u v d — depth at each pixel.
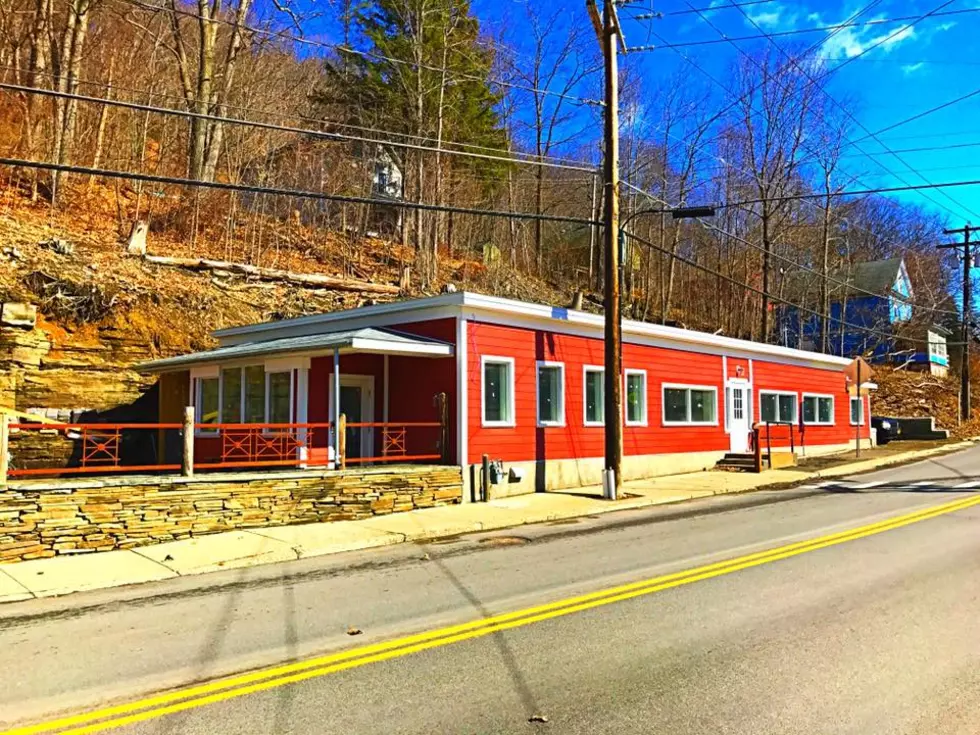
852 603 6.96
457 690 4.87
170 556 9.66
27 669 5.45
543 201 44.84
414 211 34.59
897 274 52.62
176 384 20.20
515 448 16.56
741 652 5.57
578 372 18.52
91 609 7.29
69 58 24.97
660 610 6.78
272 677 5.17
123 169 28.97
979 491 16.31
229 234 27.81
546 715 4.45
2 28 26.67
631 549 10.06
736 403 24.42
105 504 10.08
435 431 15.76
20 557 9.36
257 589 8.08
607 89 16.66
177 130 32.00
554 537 11.34
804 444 27.62
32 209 23.84
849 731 4.21
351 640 6.02
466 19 34.84
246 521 11.57
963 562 8.81
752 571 8.41
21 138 25.77
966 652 5.55
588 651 5.63
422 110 32.91
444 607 7.05
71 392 18.55
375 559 9.80
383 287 28.58
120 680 5.18
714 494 17.28
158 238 26.55
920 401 43.19
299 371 15.67
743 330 47.81
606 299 16.44
